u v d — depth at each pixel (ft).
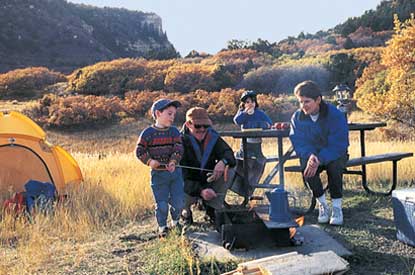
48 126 139.74
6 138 26.45
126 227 19.65
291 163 31.50
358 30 249.75
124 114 146.10
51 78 209.97
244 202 20.74
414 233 15.15
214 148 19.30
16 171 26.45
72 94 182.70
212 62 197.67
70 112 140.87
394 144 41.01
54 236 18.63
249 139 23.34
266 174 28.50
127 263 15.14
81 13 516.32
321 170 18.42
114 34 514.27
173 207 17.74
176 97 146.82
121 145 126.82
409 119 72.33
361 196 22.47
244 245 15.33
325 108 18.22
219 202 18.88
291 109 134.00
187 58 248.11
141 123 141.79
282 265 12.78
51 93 186.39
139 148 17.26
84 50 421.18
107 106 144.87
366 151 36.14
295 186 24.62
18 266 15.21
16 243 18.51
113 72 183.73
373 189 23.93
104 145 127.65
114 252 16.24
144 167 34.12
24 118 27.37
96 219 20.16
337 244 15.47
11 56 372.38
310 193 22.67
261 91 165.48
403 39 71.51
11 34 393.09
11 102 174.09
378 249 15.40
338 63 163.73
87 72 188.55
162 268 14.32
